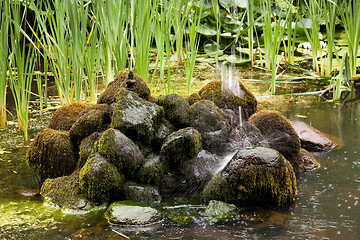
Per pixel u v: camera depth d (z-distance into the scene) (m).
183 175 4.20
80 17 6.43
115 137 3.98
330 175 4.43
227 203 3.83
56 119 4.86
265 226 3.48
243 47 10.29
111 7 6.12
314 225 3.47
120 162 3.94
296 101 7.00
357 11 7.81
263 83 8.16
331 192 4.05
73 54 6.14
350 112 6.36
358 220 3.52
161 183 4.14
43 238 3.34
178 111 4.45
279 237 3.30
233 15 11.12
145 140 4.25
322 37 10.79
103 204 3.90
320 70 8.90
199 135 4.30
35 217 3.69
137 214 3.61
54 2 6.41
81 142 4.35
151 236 3.36
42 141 4.43
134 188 3.95
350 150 5.02
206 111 4.51
